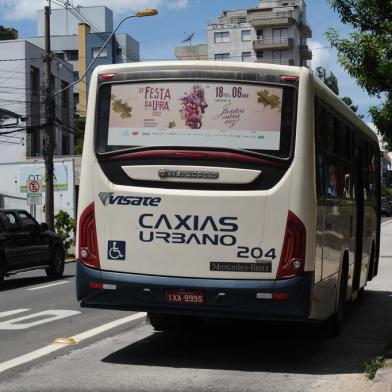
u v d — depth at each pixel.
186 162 6.89
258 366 7.12
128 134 7.07
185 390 6.11
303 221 6.71
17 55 42.09
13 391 6.11
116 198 7.00
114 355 7.66
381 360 7.05
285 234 6.69
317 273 7.05
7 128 38.31
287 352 7.87
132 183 7.00
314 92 7.05
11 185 35.69
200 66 7.00
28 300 12.98
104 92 7.18
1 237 15.34
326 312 7.68
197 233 6.79
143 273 6.91
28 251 16.33
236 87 6.93
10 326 9.76
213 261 6.76
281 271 6.67
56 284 16.09
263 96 6.90
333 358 7.53
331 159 7.93
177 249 6.83
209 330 9.34
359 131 10.58
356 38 9.12
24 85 42.00
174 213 6.84
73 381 6.46
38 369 6.99
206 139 6.90
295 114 6.86
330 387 6.20
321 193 7.22
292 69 6.94
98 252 7.04
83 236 7.11
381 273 17.31
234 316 6.78
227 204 6.75
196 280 6.77
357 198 10.49
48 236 17.39
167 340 8.58
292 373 6.79
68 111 48.81
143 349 8.01
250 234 6.72
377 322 10.08
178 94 7.01
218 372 6.83
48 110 25.75
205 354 7.72
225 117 6.92
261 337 8.83
